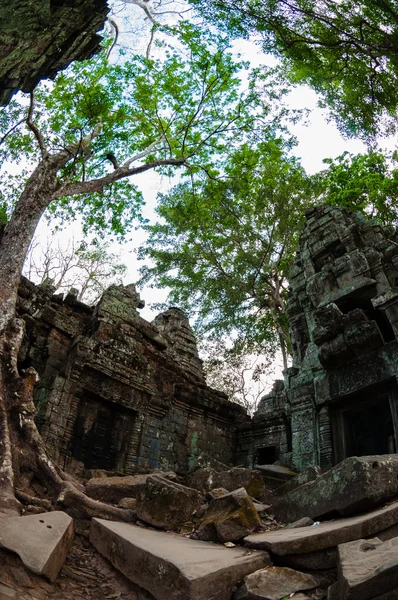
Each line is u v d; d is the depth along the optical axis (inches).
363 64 490.9
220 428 646.5
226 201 906.1
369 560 150.6
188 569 160.2
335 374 522.0
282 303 925.2
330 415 516.4
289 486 309.6
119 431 528.7
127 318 564.1
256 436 637.3
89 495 299.9
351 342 500.4
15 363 346.0
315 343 540.1
